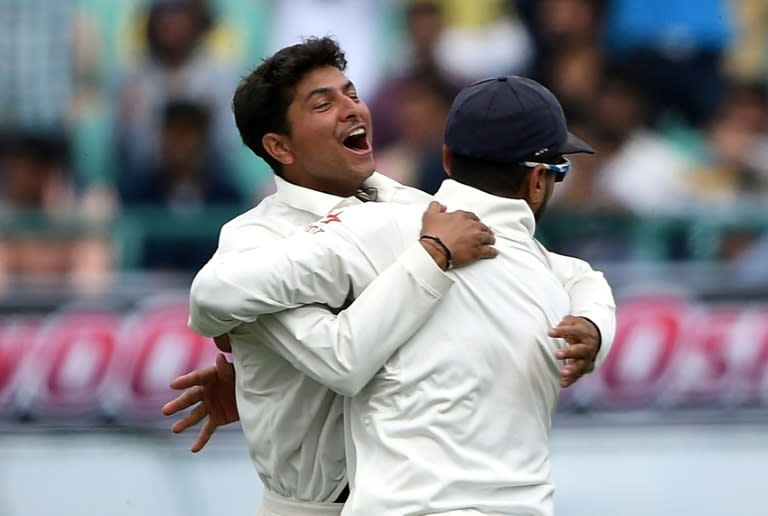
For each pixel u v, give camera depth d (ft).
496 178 31.12
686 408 69.00
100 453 66.18
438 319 30.04
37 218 73.20
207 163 75.25
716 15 75.87
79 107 75.31
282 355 31.14
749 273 72.84
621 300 70.90
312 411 32.83
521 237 31.24
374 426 30.09
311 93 33.47
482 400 29.84
